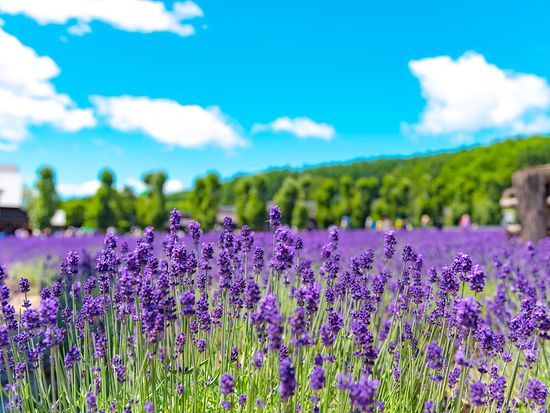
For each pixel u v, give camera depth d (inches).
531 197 434.3
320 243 324.8
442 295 136.7
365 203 1788.9
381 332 162.7
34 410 117.0
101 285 140.3
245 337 138.3
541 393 112.3
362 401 88.7
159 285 107.8
